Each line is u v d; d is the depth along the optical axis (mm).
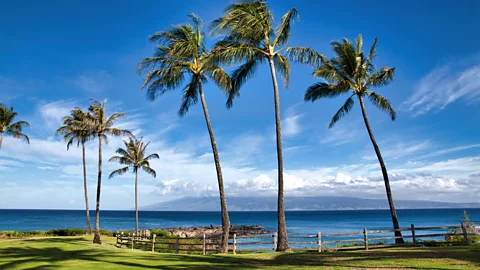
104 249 20562
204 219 157750
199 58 20891
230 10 18172
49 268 12281
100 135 29453
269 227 80125
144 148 38594
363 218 143625
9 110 37969
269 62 19141
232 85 21281
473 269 9977
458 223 81312
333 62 23484
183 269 11852
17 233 34875
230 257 15578
